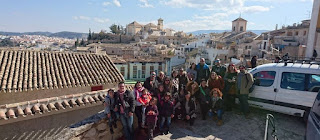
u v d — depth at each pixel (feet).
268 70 25.27
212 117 26.20
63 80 42.91
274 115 25.76
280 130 22.35
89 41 350.23
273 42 145.07
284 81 23.98
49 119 30.68
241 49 140.26
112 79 48.85
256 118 25.46
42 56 49.47
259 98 25.63
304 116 22.81
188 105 24.14
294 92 23.20
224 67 29.76
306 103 22.45
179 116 24.40
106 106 20.01
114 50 199.00
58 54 52.54
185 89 25.61
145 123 21.45
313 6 47.75
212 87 25.88
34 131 28.99
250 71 26.99
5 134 26.61
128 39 335.88
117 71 52.95
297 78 23.26
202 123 24.84
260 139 21.34
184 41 275.18
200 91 25.41
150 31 334.24
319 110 14.05
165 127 22.45
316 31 47.98
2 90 35.37
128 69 117.08
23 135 28.12
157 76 25.94
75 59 53.01
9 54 46.16
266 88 25.04
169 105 22.00
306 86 22.62
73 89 43.65
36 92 39.29
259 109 27.55
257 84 25.77
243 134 22.30
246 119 25.39
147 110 20.77
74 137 17.98
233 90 26.48
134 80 112.68
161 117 22.21
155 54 182.70
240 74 25.16
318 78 22.12
